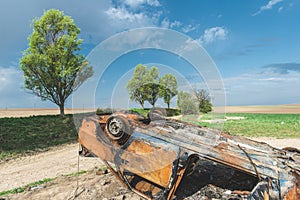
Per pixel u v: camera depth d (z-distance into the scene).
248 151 4.03
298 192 3.29
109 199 4.85
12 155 10.22
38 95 19.69
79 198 5.04
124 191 5.21
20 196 5.34
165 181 3.81
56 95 19.36
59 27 19.47
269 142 12.19
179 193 4.50
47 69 19.47
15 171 7.91
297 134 15.04
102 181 5.86
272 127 18.69
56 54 18.91
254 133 15.46
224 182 4.80
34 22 19.84
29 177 7.12
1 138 12.56
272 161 3.75
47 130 15.22
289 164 3.79
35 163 8.91
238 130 16.88
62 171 7.51
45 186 5.95
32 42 19.64
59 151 11.04
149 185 4.17
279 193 3.28
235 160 3.62
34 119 17.12
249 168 3.53
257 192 3.28
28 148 11.50
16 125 15.24
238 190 4.54
